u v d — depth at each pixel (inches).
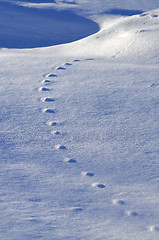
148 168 298.4
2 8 1119.0
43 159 306.3
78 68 546.9
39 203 239.8
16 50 762.8
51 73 519.5
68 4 1254.3
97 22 1062.4
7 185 261.7
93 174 286.0
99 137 346.9
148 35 676.7
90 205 242.5
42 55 663.1
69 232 207.0
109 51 674.8
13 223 211.3
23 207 232.2
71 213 230.2
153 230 216.7
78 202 245.1
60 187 264.1
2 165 292.5
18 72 525.0
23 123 370.3
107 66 564.7
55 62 583.5
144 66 568.4
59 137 345.4
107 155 316.5
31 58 616.4
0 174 277.7
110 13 1154.0
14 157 307.3
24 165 294.7
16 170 285.6
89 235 205.5
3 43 818.8
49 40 866.1
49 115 389.1
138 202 249.0
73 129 360.8
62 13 1123.9
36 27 970.7
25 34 899.4
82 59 618.5
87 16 1115.9
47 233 203.9
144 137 349.1
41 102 420.2
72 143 335.6
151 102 423.2
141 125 371.9
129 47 660.1
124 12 1168.8
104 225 218.7
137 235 209.9
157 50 625.0
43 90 453.1
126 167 298.8
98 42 735.7
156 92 451.5
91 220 223.6
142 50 637.9
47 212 229.0
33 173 282.4
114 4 1280.8
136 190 265.6
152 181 279.7
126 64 587.2
